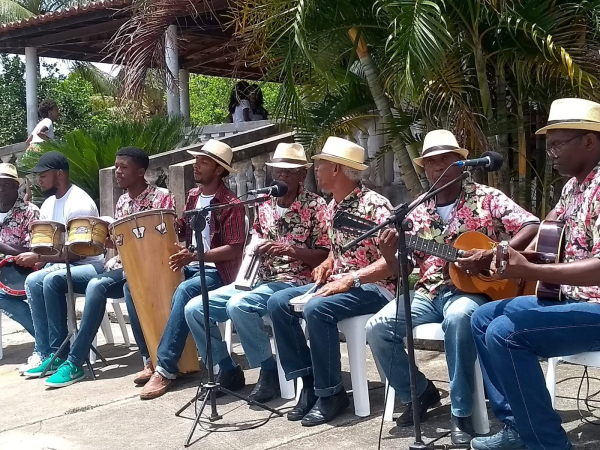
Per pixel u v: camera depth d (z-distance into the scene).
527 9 4.75
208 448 3.68
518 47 5.04
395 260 3.47
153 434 3.93
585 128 2.98
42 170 5.25
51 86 19.67
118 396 4.65
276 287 4.27
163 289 4.62
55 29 11.09
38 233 5.04
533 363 2.99
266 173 7.11
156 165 7.01
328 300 3.79
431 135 3.68
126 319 6.72
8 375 5.39
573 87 4.94
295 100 5.35
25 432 4.12
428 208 3.70
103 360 5.45
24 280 5.50
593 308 2.95
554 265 2.89
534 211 5.93
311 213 4.28
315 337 3.81
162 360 4.55
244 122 9.77
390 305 3.72
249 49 5.76
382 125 5.96
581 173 3.07
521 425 3.04
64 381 4.97
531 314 2.98
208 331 3.99
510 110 5.70
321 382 3.89
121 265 5.13
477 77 5.33
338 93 5.95
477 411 3.50
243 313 4.16
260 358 4.27
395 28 4.47
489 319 3.20
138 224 4.58
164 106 10.77
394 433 3.67
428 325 3.63
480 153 5.28
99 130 8.57
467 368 3.37
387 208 3.89
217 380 4.55
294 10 5.08
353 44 5.30
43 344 5.36
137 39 7.33
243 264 4.28
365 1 5.18
